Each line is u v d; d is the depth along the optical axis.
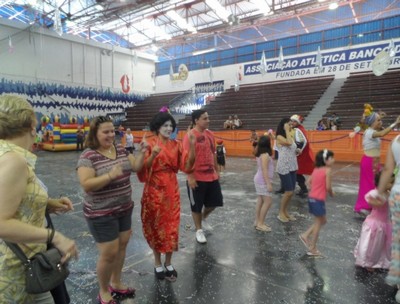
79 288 2.75
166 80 28.22
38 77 20.61
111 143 2.32
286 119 4.59
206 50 28.20
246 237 3.95
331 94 17.94
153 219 2.78
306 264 3.17
